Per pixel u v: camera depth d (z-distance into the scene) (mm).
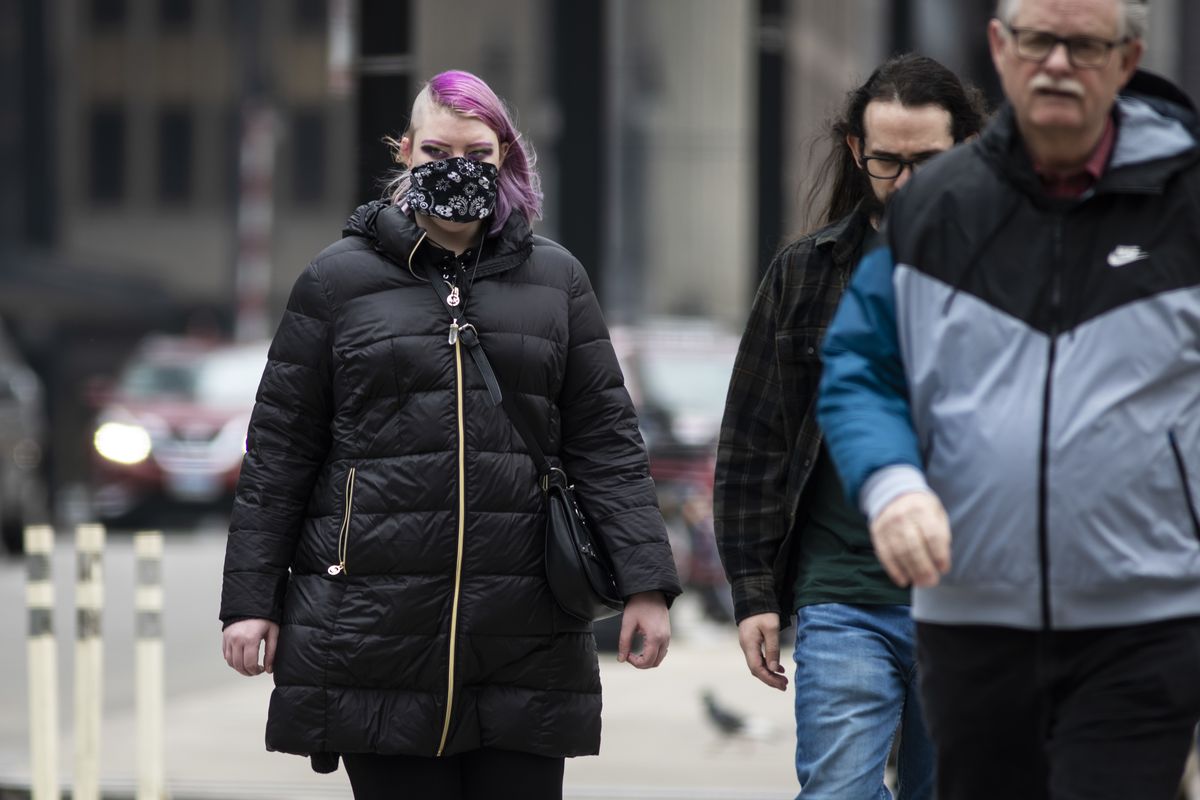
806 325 11500
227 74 124812
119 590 41219
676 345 37438
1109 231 8570
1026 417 8547
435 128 11172
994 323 8625
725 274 106188
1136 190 8508
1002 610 8680
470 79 11281
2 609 37688
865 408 8742
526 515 11094
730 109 106625
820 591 11359
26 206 120438
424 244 11164
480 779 11328
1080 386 8508
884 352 8891
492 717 11109
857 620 11258
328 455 11297
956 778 9062
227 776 21672
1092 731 8578
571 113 37375
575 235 37344
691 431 35688
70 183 124875
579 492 11453
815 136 12398
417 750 10992
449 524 10945
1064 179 8727
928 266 8758
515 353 11133
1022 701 8781
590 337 11484
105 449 55594
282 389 11227
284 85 123812
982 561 8656
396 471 10977
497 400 11055
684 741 24141
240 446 55594
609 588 11203
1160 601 8555
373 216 11320
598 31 37188
